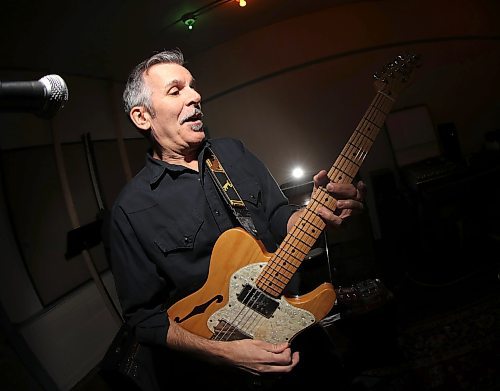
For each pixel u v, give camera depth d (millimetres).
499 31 4574
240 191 1434
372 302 2398
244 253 1260
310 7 4270
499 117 4609
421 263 3754
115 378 1586
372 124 1252
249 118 4695
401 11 4504
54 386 2115
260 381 1353
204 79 4633
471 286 3064
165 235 1359
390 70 1284
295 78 4609
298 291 1437
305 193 3316
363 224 3205
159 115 1362
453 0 4484
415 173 4070
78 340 2453
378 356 2420
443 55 4566
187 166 1437
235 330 1290
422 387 2180
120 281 1413
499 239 3580
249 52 4566
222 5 3232
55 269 2453
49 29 2129
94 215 2895
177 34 3451
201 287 1344
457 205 3789
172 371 1474
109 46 2793
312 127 4668
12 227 2215
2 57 2055
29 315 2176
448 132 4438
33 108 887
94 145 3053
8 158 2246
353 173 1236
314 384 1464
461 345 2402
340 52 4551
